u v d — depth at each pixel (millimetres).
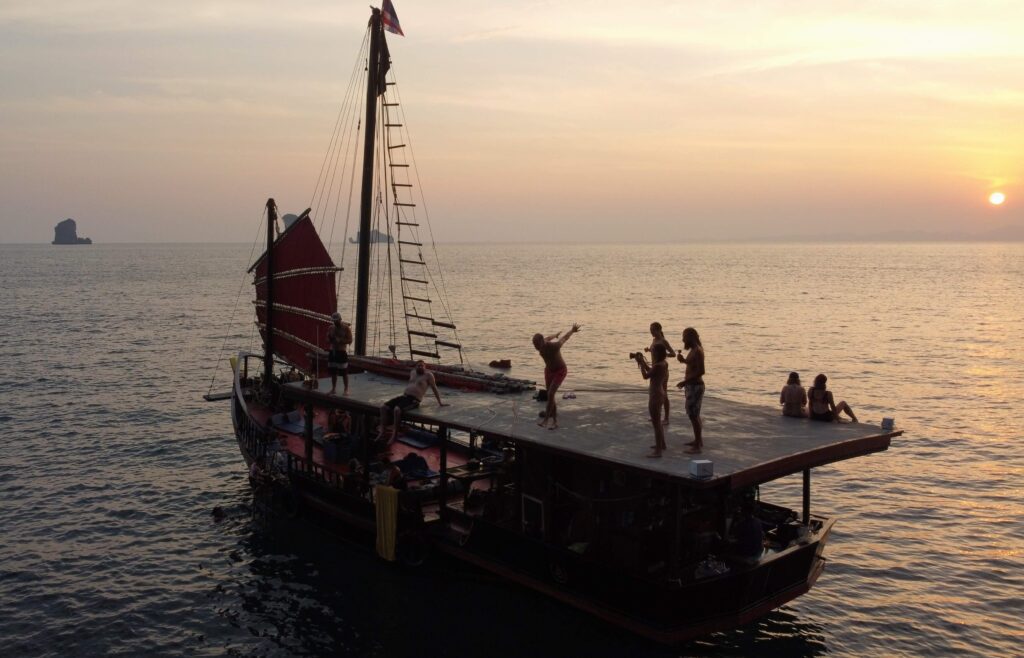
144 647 19484
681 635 17312
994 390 50062
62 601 21719
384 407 22078
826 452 17578
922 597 21828
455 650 19125
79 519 27797
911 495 29953
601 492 18438
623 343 74562
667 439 18344
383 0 35406
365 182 35719
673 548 16828
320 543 25797
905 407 45250
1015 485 31031
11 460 34531
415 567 22938
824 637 19766
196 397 48219
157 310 104875
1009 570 23422
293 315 33906
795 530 19562
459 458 27812
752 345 71688
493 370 28250
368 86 35406
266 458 28203
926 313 100688
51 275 194125
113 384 52156
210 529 27078
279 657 19062
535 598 20609
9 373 55656
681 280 176750
